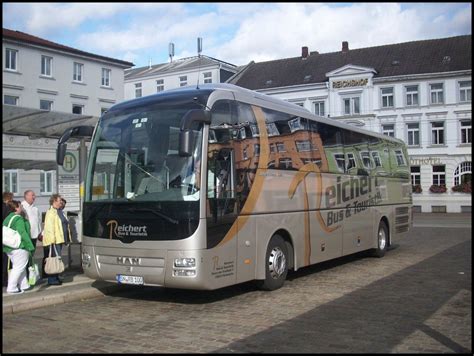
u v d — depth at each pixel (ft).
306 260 37.27
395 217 56.49
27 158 38.65
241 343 21.57
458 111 152.05
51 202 33.53
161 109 29.53
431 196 155.33
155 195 27.91
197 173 27.37
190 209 26.99
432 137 155.94
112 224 29.04
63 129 39.11
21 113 35.04
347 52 179.32
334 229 41.93
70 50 145.79
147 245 27.71
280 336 22.62
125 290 34.12
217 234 28.02
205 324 24.88
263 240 32.01
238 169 30.19
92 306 29.32
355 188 46.47
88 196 30.68
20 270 30.63
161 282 27.37
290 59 187.93
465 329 23.71
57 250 33.53
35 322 25.46
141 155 29.04
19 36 134.72
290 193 35.45
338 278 38.75
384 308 28.14
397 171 58.49
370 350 20.53
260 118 33.12
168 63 197.26
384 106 160.97
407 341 21.77
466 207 151.12
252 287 34.86
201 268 26.84
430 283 36.14
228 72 183.52
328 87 167.43
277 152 34.37
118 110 31.24
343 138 45.34
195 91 29.94
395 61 164.86
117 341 21.99
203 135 27.76
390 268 44.09
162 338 22.41
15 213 31.14
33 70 137.08
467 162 151.84
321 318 25.91
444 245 62.80
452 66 153.99
